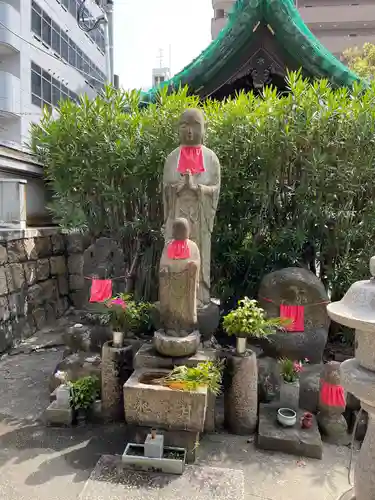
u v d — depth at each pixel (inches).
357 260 214.4
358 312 80.4
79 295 343.6
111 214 253.3
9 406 186.4
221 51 257.4
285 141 210.2
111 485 131.0
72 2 601.3
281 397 167.8
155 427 145.6
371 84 222.1
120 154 233.3
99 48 711.7
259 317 162.6
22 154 291.4
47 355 251.0
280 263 225.0
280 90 289.9
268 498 129.0
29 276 282.7
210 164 184.7
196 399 139.3
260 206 228.2
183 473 137.3
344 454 152.6
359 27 945.5
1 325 248.4
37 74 515.5
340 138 207.9
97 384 177.5
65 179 258.7
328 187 211.5
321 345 189.9
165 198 187.0
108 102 250.1
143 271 241.9
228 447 154.9
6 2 474.0
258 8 243.3
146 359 161.3
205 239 185.6
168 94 275.6
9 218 273.3
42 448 153.2
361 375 81.4
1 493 128.7
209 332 186.5
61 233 334.6
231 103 234.7
